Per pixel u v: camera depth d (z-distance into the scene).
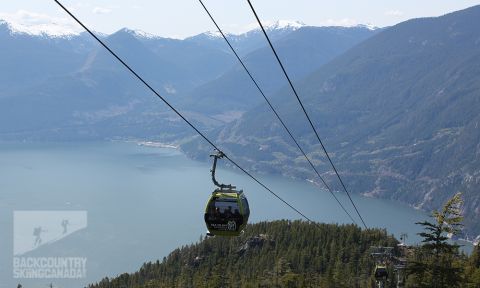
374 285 175.00
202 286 193.00
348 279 185.12
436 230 50.31
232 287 194.12
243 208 36.81
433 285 49.19
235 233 36.53
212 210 36.56
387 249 63.28
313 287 169.25
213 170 37.31
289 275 174.62
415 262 51.00
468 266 85.94
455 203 50.44
